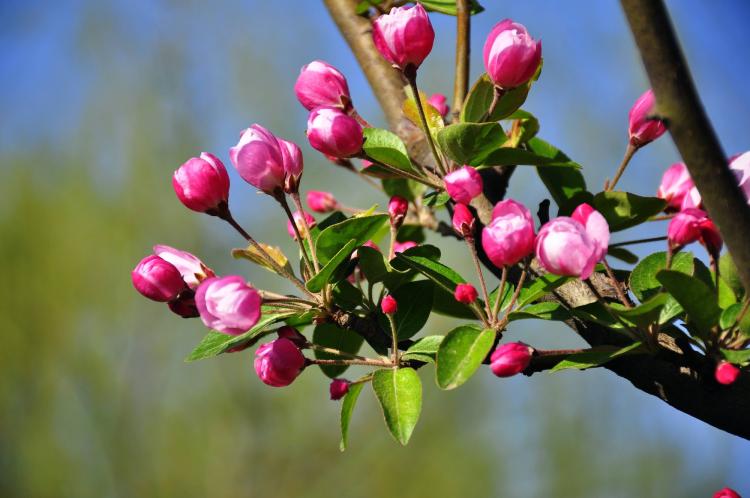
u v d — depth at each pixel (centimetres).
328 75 65
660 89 55
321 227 66
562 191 67
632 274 61
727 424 60
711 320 58
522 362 59
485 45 62
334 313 63
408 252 62
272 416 207
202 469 207
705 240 60
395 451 197
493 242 59
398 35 62
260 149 62
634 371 60
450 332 59
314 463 200
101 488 213
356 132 63
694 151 55
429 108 65
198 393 213
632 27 55
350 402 61
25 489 220
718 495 62
